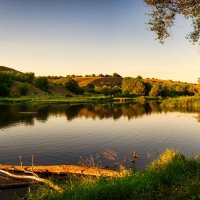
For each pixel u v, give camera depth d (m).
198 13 13.78
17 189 17.88
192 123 54.84
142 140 37.09
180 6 13.92
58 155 28.75
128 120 59.62
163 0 14.10
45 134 41.25
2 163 25.78
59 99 135.12
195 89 179.88
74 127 48.59
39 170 20.55
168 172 12.55
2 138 38.00
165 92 173.62
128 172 14.78
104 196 10.73
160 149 31.95
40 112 74.50
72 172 19.69
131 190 11.06
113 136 39.91
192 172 12.95
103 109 87.06
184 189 10.73
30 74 183.50
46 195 12.35
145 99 150.25
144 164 24.66
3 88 140.00
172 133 42.75
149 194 10.55
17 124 51.44
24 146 32.94
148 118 63.44
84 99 140.00
